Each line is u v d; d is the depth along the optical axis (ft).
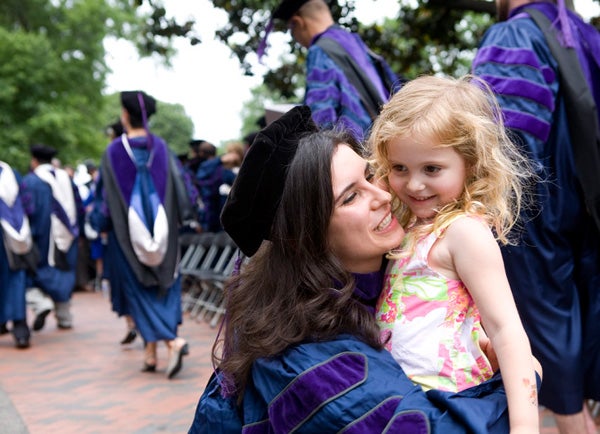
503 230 5.71
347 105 12.25
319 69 12.54
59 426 14.74
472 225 5.27
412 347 5.37
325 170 5.42
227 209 5.56
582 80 9.63
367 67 12.70
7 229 24.09
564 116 9.71
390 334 5.47
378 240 5.54
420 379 5.31
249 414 5.49
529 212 9.30
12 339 26.45
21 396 17.37
